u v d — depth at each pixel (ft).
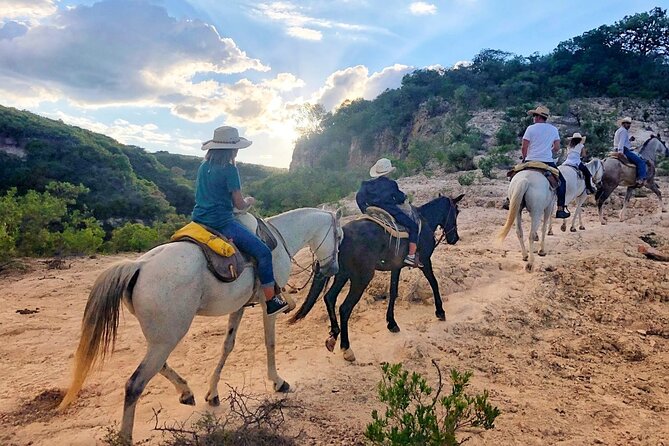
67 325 24.02
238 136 14.75
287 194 102.89
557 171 29.45
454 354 20.29
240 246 14.71
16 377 18.13
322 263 18.78
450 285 26.78
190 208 209.56
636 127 118.01
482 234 39.88
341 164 230.48
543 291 26.25
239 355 20.15
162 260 13.15
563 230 38.73
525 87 157.89
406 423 11.26
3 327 23.25
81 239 45.88
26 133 160.15
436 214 23.80
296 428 14.47
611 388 17.85
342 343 19.49
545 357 20.30
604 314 24.23
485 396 12.05
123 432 12.47
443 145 106.93
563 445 14.07
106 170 156.25
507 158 76.28
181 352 20.57
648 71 158.61
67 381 17.80
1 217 41.98
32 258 41.16
